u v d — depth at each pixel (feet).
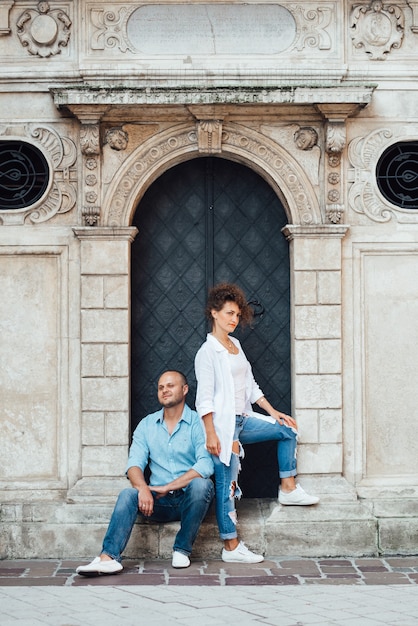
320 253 26.03
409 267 26.37
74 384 26.17
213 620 19.75
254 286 27.37
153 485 25.03
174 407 24.99
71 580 23.17
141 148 26.09
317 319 26.04
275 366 27.32
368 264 26.35
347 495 25.76
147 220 27.35
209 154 26.48
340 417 26.04
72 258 26.21
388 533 25.58
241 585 22.57
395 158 26.45
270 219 27.40
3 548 25.46
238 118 26.11
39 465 26.14
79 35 26.12
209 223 27.35
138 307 27.27
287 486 25.58
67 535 25.43
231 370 24.99
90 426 25.89
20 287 26.20
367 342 26.30
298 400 26.00
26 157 26.37
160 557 25.14
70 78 26.14
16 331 26.17
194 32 26.14
